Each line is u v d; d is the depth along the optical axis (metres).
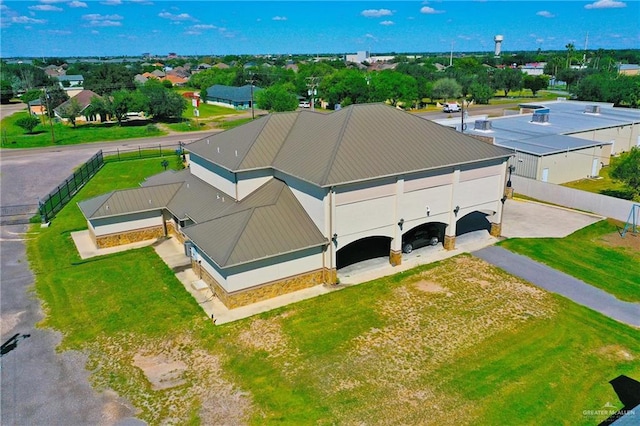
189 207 28.27
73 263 26.98
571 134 48.94
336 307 21.84
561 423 14.92
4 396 16.31
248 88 112.56
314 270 23.69
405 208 25.30
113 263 26.88
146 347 19.06
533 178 40.31
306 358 18.19
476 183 27.80
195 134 73.44
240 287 21.73
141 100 84.44
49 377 17.31
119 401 16.05
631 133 54.19
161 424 14.99
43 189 42.84
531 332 19.69
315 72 137.38
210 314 21.34
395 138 26.31
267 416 15.27
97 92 112.56
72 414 15.46
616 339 19.20
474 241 29.22
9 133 73.75
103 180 45.50
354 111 27.28
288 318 20.98
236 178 26.00
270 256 21.69
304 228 23.53
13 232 32.03
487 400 15.88
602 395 16.08
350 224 23.66
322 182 22.06
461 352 18.45
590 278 24.41
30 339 19.70
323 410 15.49
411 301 22.30
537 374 17.14
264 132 28.41
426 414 15.27
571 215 33.81
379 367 17.61
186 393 16.38
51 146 64.00
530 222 32.50
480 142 28.53
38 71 148.88
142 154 57.72
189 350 18.80
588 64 173.12
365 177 22.98
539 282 24.00
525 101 109.88
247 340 19.38
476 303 22.05
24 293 23.58
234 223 23.23
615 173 34.44
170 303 22.38
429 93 105.44
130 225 29.61
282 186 25.94
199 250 23.75
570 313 21.11
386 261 26.59
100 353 18.72
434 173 25.84
